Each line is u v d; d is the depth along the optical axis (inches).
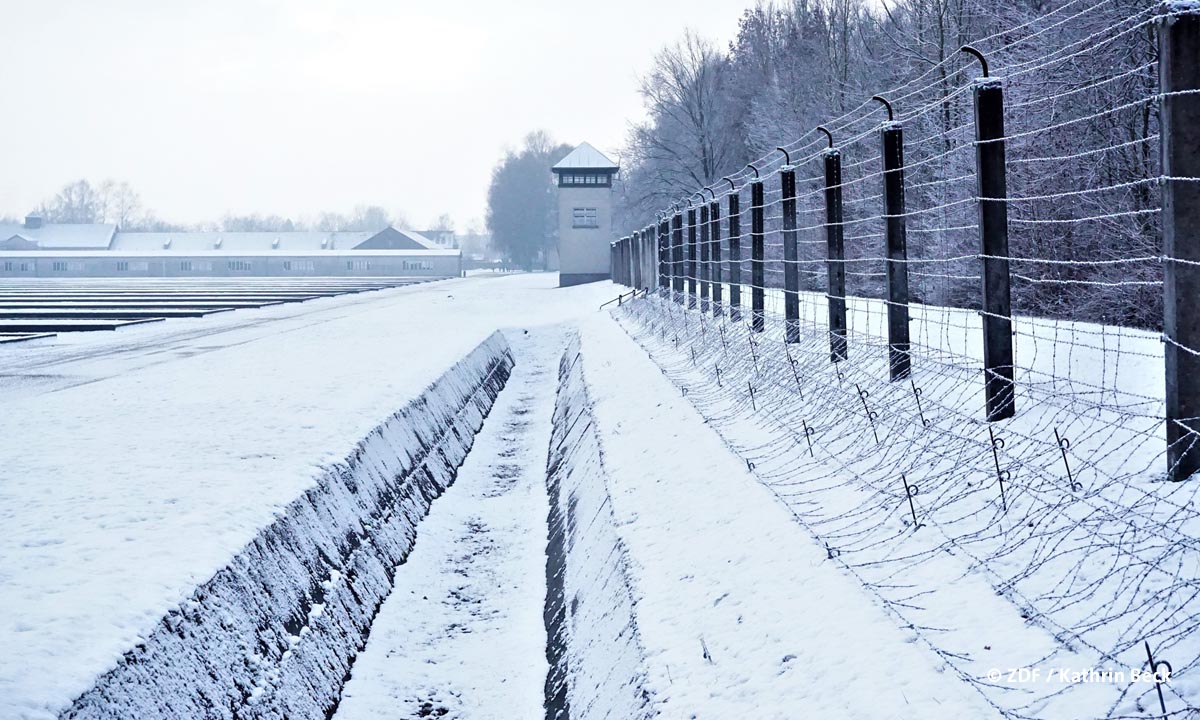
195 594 297.6
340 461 486.0
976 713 199.9
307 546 397.7
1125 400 359.3
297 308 2145.7
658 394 670.5
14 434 553.6
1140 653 202.8
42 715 213.8
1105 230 793.6
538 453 797.2
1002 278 374.9
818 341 638.5
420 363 922.7
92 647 250.1
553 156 6958.7
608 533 426.0
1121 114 827.4
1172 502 257.8
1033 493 297.6
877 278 1193.4
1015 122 877.2
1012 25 1024.9
